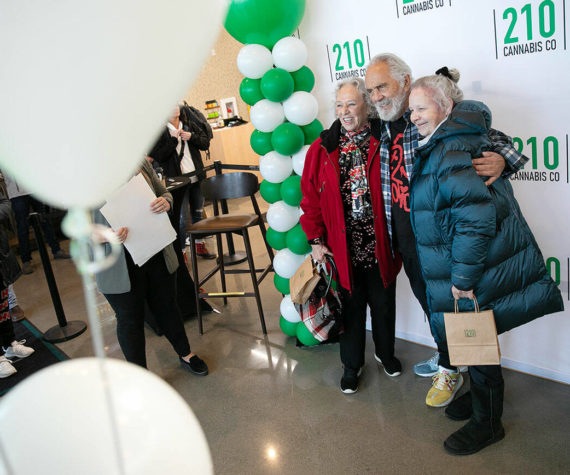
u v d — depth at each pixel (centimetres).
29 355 287
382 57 157
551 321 190
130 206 192
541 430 171
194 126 390
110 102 36
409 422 186
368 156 171
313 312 199
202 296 280
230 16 201
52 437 45
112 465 46
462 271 139
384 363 217
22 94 33
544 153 169
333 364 235
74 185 39
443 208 143
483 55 173
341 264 186
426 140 146
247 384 228
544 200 175
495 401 163
